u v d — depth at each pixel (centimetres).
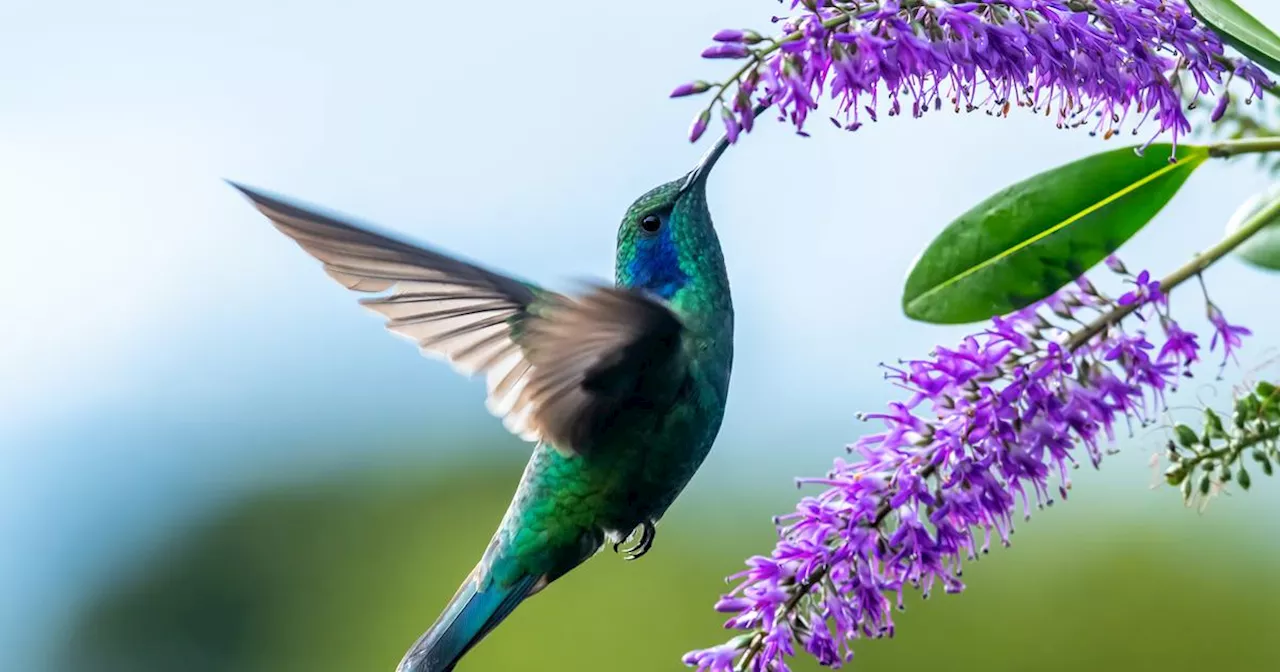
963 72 751
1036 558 2069
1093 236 824
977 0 771
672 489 998
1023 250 823
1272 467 790
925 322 820
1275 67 760
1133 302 765
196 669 2867
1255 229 767
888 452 773
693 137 710
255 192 817
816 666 2041
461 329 900
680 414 975
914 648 2073
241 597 2839
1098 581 2033
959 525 760
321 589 2695
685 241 974
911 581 769
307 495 2748
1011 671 2044
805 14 727
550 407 950
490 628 1020
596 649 2172
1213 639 1975
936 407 769
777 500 2161
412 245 833
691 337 970
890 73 734
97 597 3052
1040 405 758
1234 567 1988
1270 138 809
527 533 1013
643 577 2195
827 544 773
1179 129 780
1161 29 780
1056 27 762
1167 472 805
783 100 709
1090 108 780
